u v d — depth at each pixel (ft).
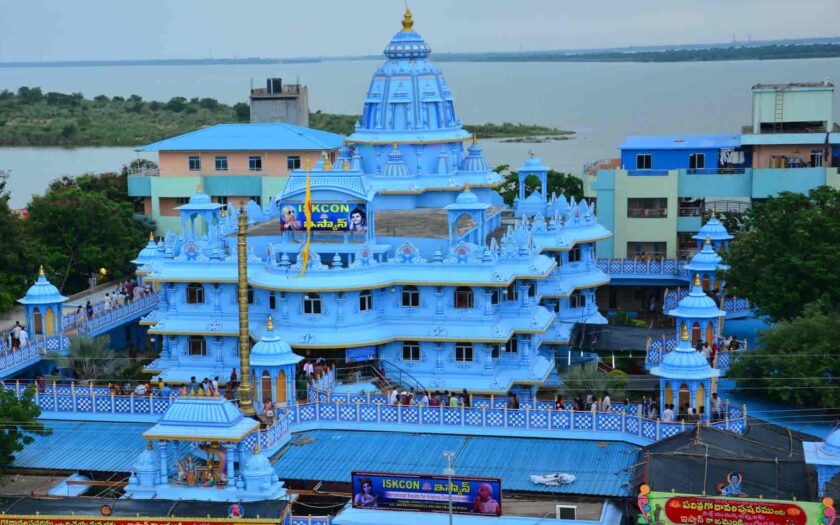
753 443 233.14
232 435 227.61
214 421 229.66
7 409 241.55
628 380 272.31
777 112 399.24
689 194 385.50
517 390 284.41
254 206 326.24
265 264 284.61
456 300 278.87
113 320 324.80
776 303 301.63
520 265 281.95
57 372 299.38
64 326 318.65
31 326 306.76
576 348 305.94
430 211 321.52
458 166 334.03
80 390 270.46
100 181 462.19
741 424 244.22
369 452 247.91
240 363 264.31
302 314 275.80
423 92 327.26
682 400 250.78
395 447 250.37
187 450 238.07
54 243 395.96
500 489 216.74
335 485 238.27
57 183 467.52
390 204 324.39
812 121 398.62
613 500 225.56
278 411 254.88
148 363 303.48
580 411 252.01
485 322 277.44
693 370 247.70
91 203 398.83
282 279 274.57
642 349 303.68
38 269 374.43
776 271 305.12
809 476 214.90
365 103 332.39
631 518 224.94
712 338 289.94
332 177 284.41
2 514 215.51
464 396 276.00
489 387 275.80
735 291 315.99
